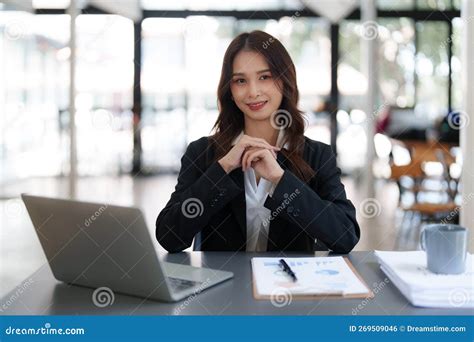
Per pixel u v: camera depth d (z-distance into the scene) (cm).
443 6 661
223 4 678
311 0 673
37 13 606
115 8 662
